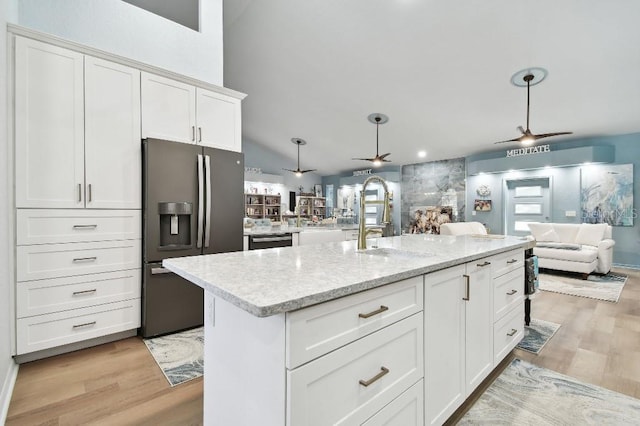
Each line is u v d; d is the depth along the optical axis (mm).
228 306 1131
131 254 2529
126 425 1540
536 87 4812
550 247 5195
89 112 2336
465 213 8031
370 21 4172
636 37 3691
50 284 2180
